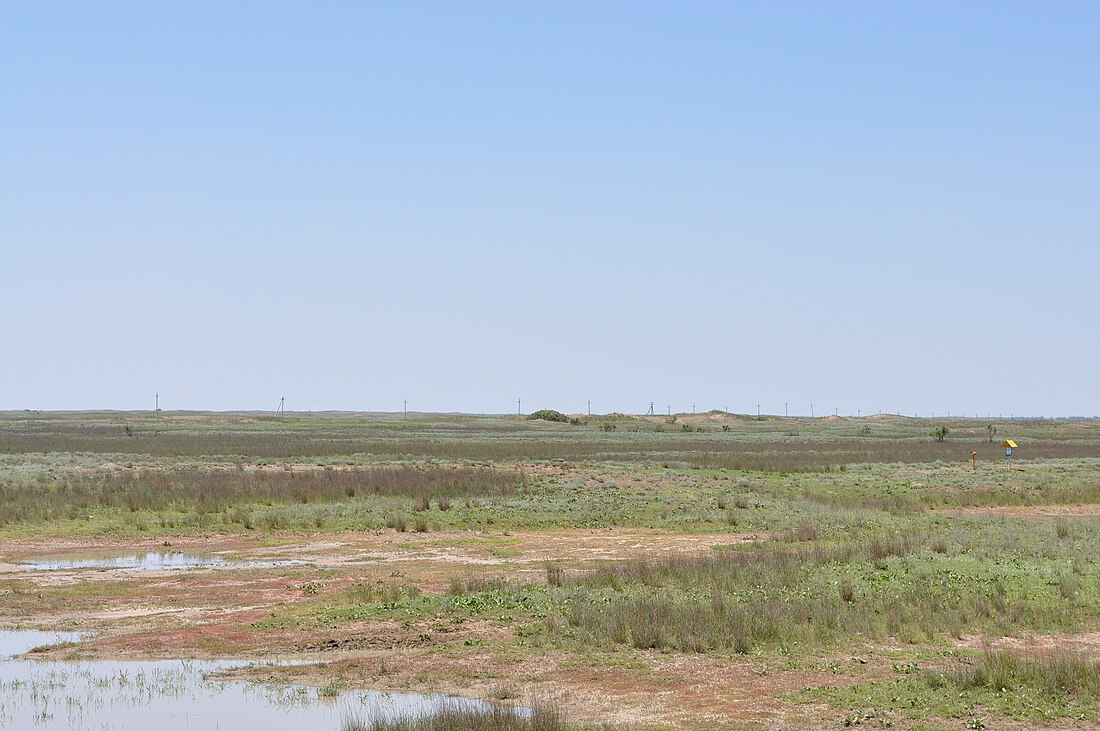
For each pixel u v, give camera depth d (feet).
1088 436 490.08
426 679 55.62
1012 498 155.84
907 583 77.51
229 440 335.88
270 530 118.73
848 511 135.95
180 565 96.84
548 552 105.09
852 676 54.44
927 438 442.50
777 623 63.98
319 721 48.60
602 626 64.13
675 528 123.24
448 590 80.89
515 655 60.08
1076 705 47.80
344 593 80.53
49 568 94.58
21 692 53.93
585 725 45.91
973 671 52.47
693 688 52.80
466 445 305.73
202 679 56.34
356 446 291.58
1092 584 77.10
